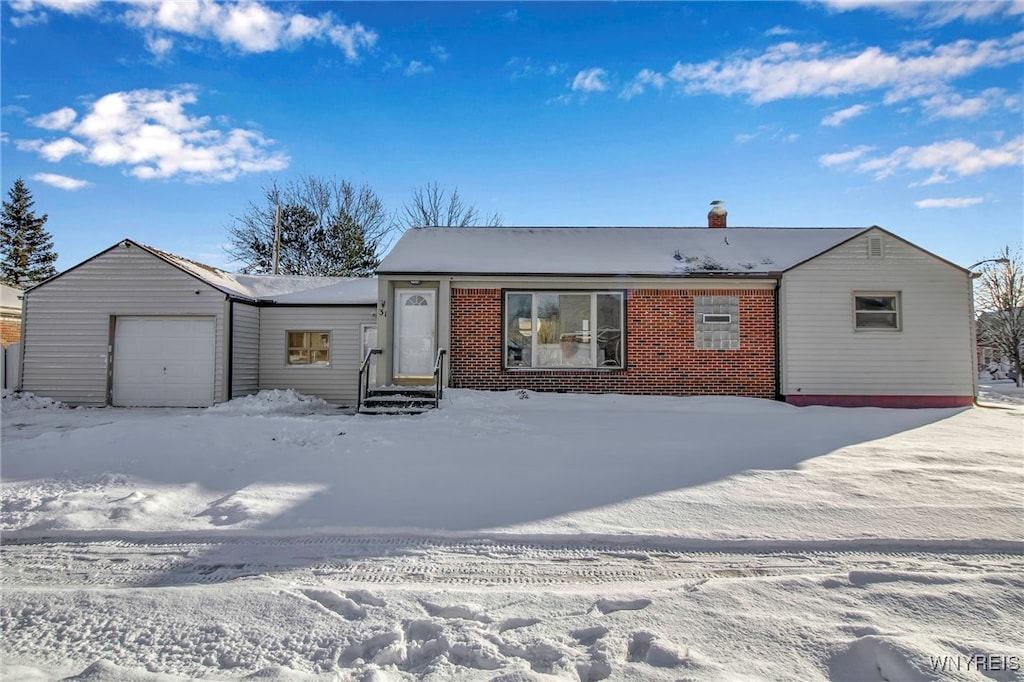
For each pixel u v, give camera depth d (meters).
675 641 3.50
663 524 5.63
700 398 14.38
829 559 4.86
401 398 13.23
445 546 5.19
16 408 15.38
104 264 16.59
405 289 15.20
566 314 15.11
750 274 14.78
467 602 4.00
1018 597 4.00
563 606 3.96
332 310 18.30
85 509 6.09
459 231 17.67
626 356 14.96
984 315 32.69
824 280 14.96
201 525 5.72
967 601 3.96
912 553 4.98
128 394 16.42
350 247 38.81
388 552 5.06
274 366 18.22
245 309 17.48
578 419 11.80
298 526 5.66
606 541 5.29
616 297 15.17
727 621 3.73
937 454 8.58
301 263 38.25
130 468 7.50
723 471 7.49
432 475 7.37
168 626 3.72
